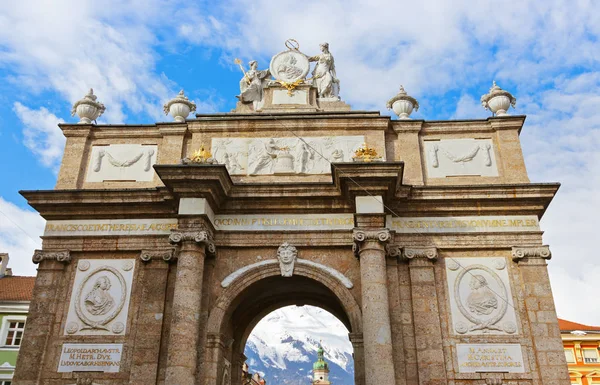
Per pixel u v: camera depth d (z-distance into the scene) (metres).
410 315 20.34
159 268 21.38
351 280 20.89
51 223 22.33
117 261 21.81
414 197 21.56
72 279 21.58
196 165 20.19
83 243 21.97
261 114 24.31
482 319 20.25
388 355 18.17
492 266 21.09
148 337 20.22
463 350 19.81
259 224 21.75
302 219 21.80
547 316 19.92
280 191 21.53
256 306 25.14
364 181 20.39
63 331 20.70
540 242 21.16
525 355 19.59
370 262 19.56
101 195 21.97
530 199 21.45
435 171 22.94
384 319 18.70
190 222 20.31
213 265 21.25
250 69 26.55
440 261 21.30
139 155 23.77
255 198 21.61
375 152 21.19
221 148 23.44
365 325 18.80
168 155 23.52
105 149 24.02
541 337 19.62
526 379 19.23
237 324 24.31
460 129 23.70
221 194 21.23
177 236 20.03
